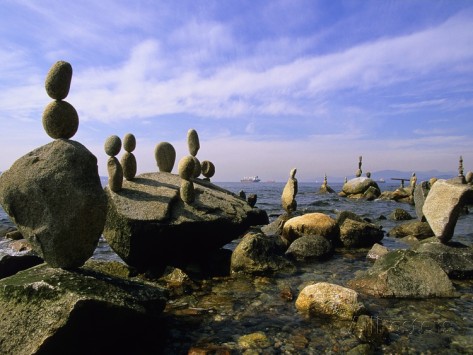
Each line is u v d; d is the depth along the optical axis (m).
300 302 6.28
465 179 28.94
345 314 5.83
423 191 13.58
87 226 5.18
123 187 9.01
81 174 5.19
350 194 39.84
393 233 14.09
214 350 4.82
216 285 7.79
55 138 5.41
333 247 11.09
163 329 5.48
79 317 4.20
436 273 7.15
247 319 5.89
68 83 5.43
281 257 9.17
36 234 5.04
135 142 9.66
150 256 8.38
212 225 8.92
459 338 5.19
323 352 4.82
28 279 4.76
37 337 4.03
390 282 7.03
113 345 4.71
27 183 5.03
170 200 8.84
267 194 49.09
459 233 14.80
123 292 4.82
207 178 13.52
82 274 5.06
